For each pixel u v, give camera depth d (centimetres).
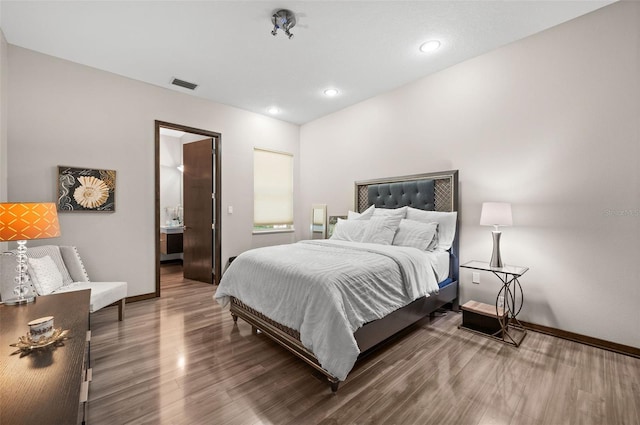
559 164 244
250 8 218
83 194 297
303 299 185
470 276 299
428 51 280
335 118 452
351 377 183
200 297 355
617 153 217
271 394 167
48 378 89
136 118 335
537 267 255
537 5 216
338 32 249
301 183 520
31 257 243
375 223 317
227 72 321
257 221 464
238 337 242
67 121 291
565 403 158
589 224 229
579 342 232
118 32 247
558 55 243
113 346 224
